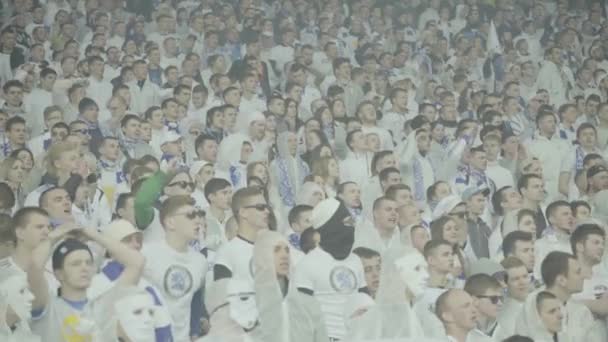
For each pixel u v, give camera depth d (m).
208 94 11.95
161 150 10.05
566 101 14.46
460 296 7.08
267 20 14.02
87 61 11.78
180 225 6.79
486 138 10.97
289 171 10.03
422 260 7.15
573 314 7.90
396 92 12.52
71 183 8.10
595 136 12.05
